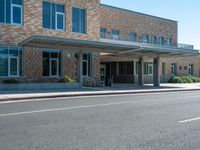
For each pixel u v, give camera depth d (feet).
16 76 92.89
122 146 23.72
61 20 103.71
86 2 109.50
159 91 90.22
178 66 168.04
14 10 92.73
